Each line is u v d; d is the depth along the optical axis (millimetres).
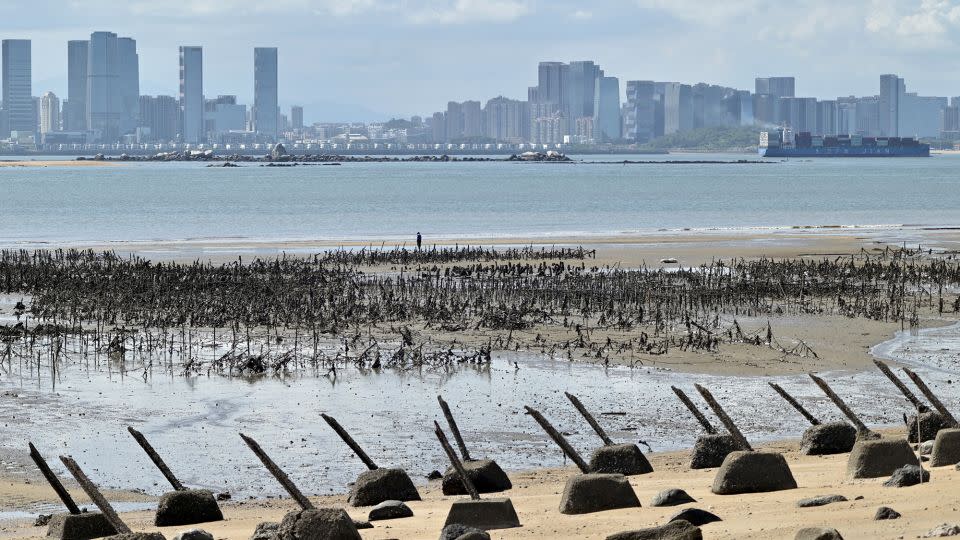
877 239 155000
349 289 93188
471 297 91312
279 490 42281
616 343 72938
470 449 48094
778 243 147375
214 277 99750
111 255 118375
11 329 74938
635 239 153875
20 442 49438
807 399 57344
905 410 54656
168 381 62250
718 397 57844
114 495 41844
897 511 29062
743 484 34656
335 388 60562
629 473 40125
